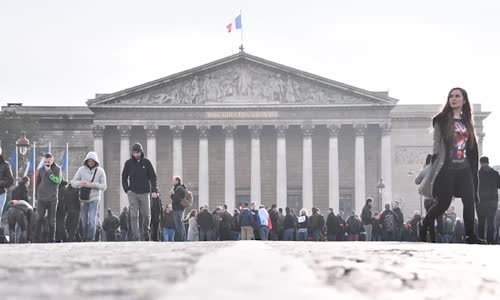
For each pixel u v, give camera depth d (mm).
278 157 110875
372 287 3447
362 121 110688
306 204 110188
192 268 3686
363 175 110188
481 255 7332
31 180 92250
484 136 120938
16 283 2939
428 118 118000
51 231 30906
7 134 110500
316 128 114438
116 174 113438
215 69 111562
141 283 3006
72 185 31141
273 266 3916
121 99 111375
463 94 17750
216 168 114375
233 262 4133
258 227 58938
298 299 2709
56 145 118938
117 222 62469
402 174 118062
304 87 111375
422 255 6984
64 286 2896
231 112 111125
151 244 10555
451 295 3561
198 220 61031
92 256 5188
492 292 3762
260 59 110688
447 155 17891
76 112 119000
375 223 58469
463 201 17969
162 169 114125
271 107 110812
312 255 5617
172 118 111125
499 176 28875
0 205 28594
